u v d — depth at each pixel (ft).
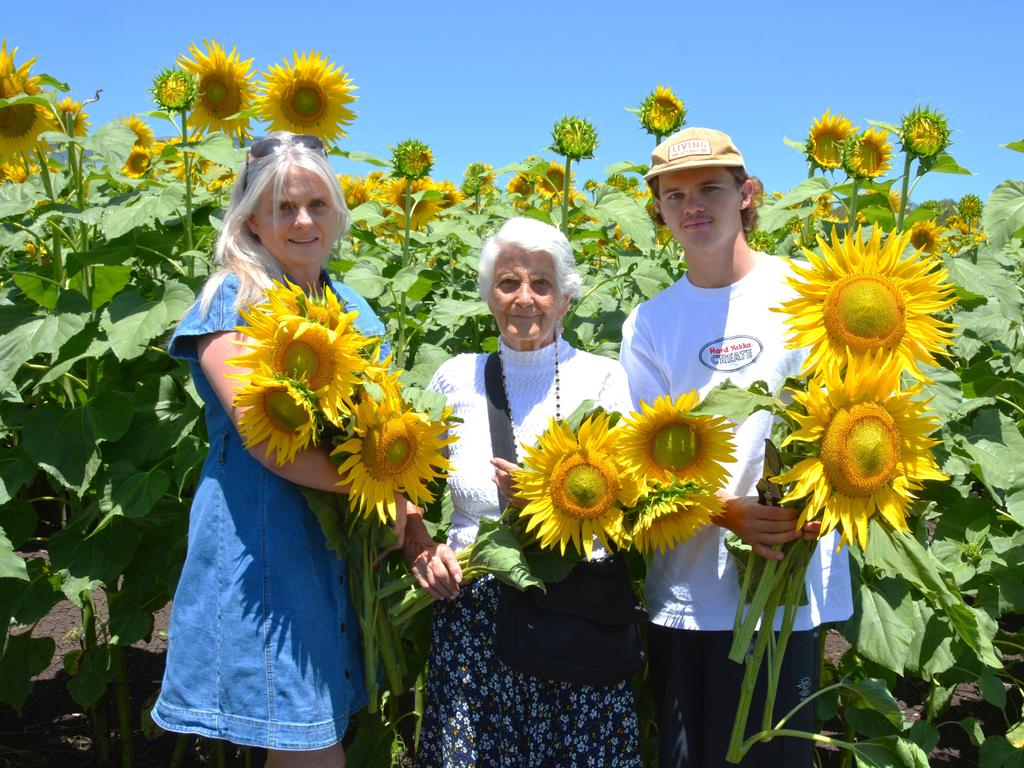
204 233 10.87
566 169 11.53
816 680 8.34
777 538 6.85
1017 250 17.11
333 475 6.86
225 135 10.43
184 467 9.21
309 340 6.29
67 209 10.17
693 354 7.86
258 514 6.96
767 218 12.07
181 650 7.05
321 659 7.04
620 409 7.93
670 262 13.57
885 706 7.45
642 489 6.82
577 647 7.24
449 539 8.11
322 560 7.20
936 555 10.36
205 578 7.02
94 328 9.61
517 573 6.81
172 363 10.71
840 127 13.01
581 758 7.45
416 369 10.90
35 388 10.03
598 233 13.07
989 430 11.02
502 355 8.07
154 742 11.75
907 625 9.14
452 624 7.68
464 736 7.48
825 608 7.88
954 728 12.55
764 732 7.26
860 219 12.10
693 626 7.80
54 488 11.83
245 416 6.38
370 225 15.72
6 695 10.87
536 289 7.74
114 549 9.75
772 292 7.76
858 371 6.25
